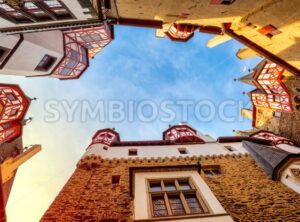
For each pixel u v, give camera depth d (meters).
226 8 5.80
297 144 14.81
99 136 13.80
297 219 5.77
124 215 5.89
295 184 7.30
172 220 5.12
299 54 7.44
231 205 6.46
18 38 8.05
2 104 11.45
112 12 6.96
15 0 5.05
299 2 4.59
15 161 9.14
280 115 17.39
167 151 11.38
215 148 11.78
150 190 6.77
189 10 6.07
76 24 7.25
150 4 5.86
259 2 5.29
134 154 11.14
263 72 16.50
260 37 7.36
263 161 9.06
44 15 6.55
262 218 5.86
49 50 10.52
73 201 6.62
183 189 6.77
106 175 8.57
